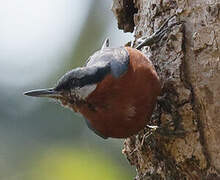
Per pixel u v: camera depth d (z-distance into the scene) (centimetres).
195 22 1116
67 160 1525
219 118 1073
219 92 1076
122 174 1504
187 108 1097
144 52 1200
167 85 1123
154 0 1200
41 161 1563
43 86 1780
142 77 1055
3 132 1667
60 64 1806
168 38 1141
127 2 1337
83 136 1634
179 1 1144
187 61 1114
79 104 1077
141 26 1241
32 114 1694
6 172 1580
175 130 1109
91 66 1063
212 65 1085
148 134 1145
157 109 1134
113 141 1591
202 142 1089
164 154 1135
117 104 1055
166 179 1141
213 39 1090
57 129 1658
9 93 1741
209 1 1105
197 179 1101
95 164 1507
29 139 1655
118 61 1055
